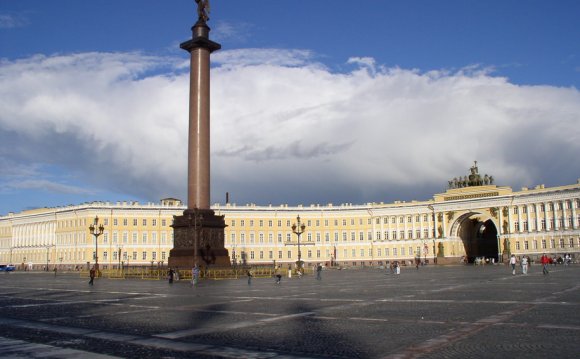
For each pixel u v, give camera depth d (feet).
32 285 185.98
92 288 160.15
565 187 396.57
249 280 167.12
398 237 486.79
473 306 84.94
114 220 441.68
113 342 57.98
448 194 467.52
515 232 426.10
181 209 458.50
